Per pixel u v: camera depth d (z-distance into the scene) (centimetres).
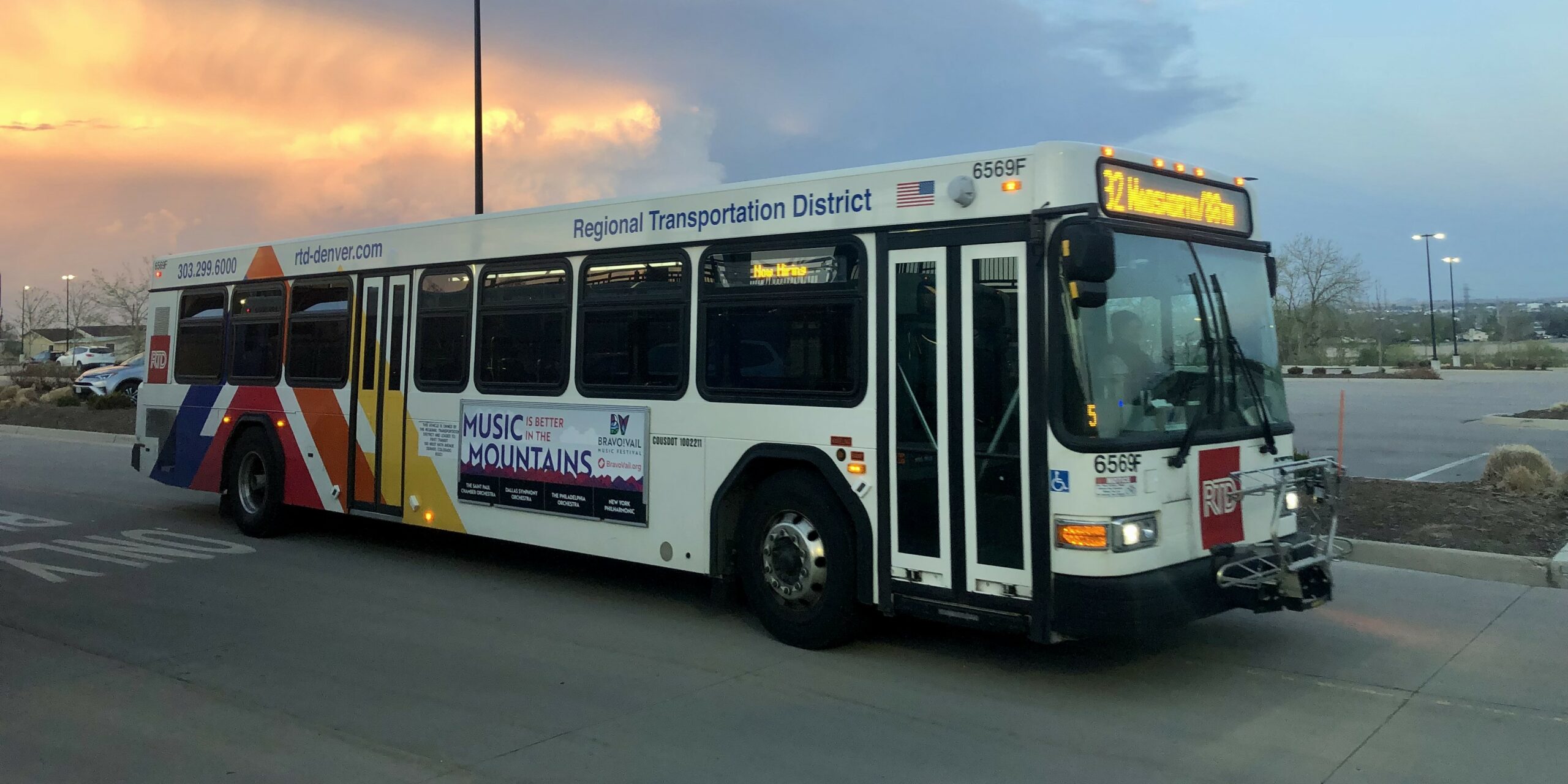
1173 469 524
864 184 588
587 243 736
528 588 800
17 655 614
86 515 1169
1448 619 685
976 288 542
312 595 773
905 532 566
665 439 682
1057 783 425
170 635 659
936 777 433
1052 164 517
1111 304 519
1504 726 490
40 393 2964
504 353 789
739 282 646
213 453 1059
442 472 830
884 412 573
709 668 589
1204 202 588
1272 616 696
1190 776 432
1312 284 6488
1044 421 510
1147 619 493
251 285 1025
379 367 884
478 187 1731
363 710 519
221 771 438
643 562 694
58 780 429
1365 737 476
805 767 443
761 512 640
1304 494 593
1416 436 1908
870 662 600
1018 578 521
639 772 438
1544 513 938
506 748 466
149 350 1156
